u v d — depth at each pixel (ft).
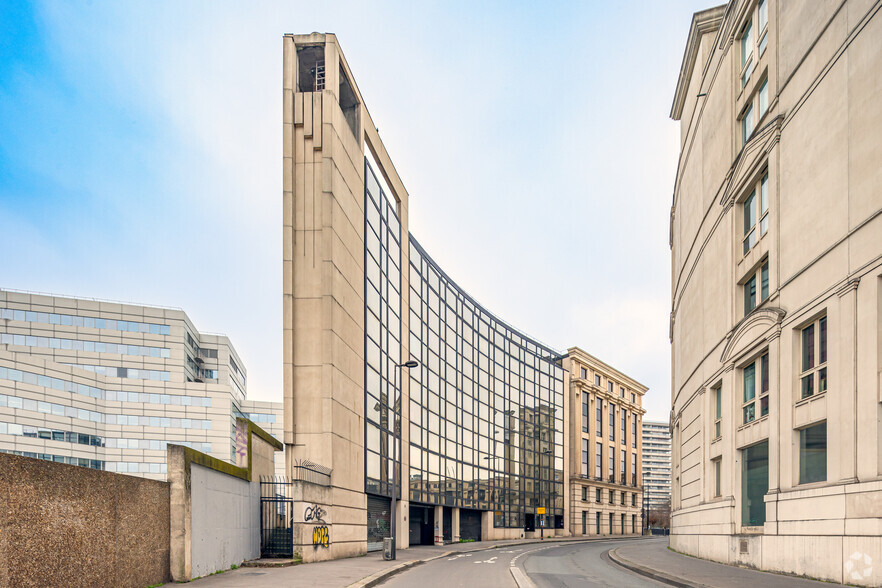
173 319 269.44
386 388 104.53
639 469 267.39
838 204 54.19
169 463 43.32
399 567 64.59
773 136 67.00
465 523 153.79
